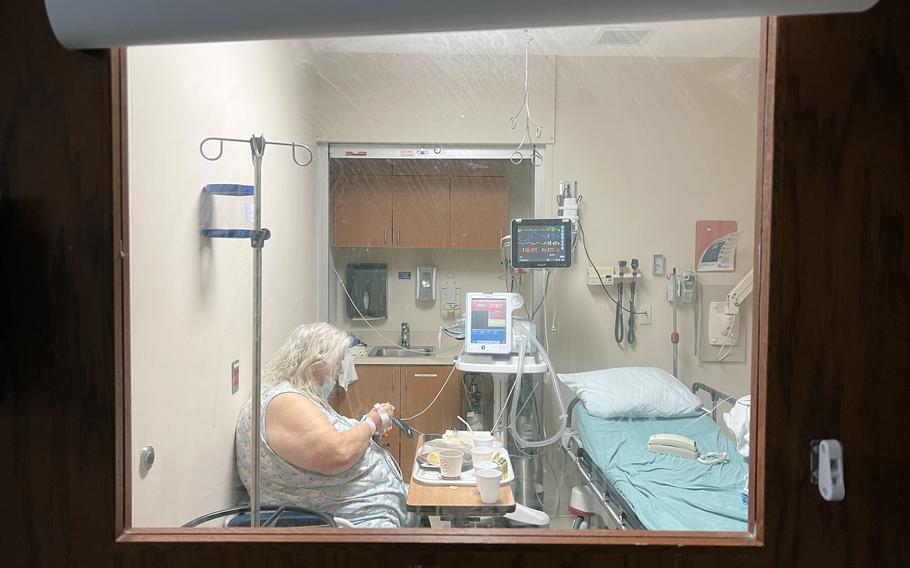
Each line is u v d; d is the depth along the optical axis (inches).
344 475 60.7
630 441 76.1
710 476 58.7
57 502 30.5
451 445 71.9
